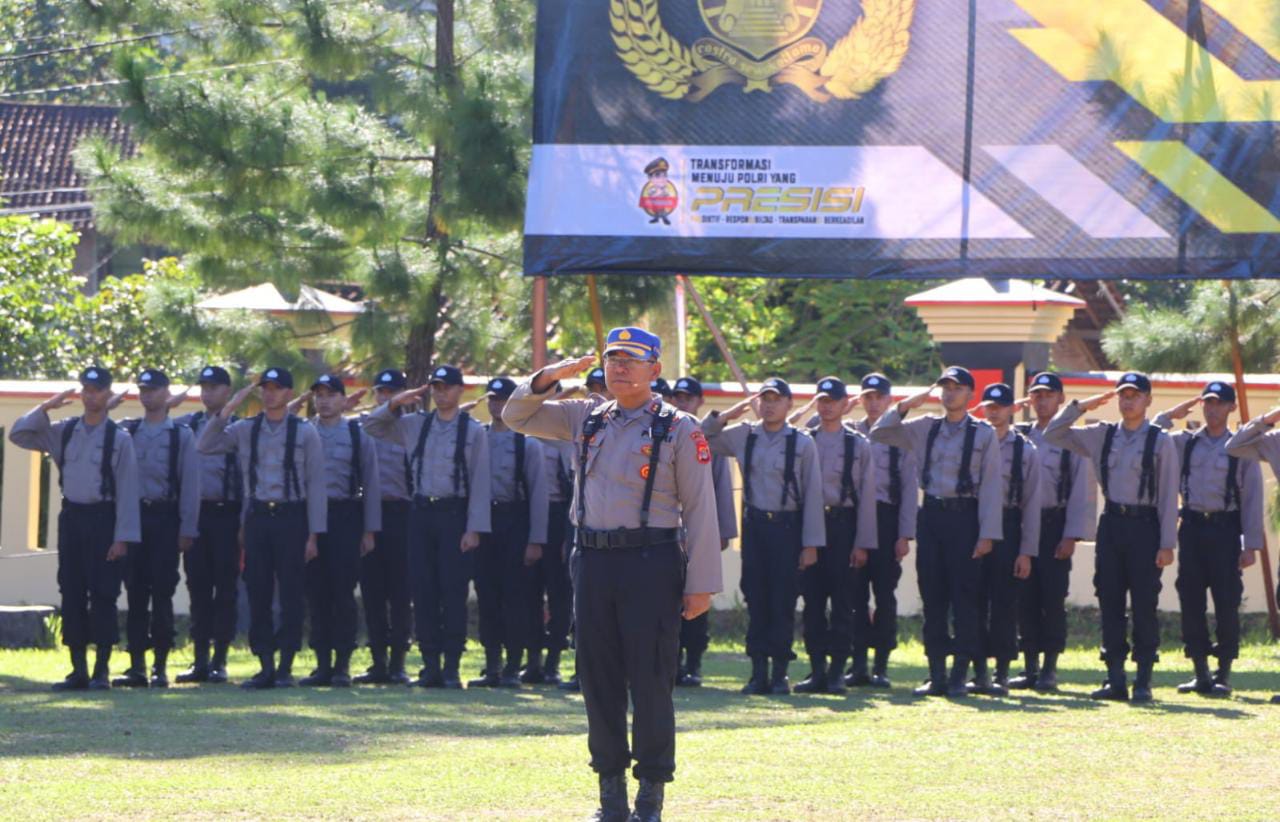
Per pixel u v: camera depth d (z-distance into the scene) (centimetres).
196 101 2431
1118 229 1728
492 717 1554
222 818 1039
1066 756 1333
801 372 4159
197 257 2555
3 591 2564
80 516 1823
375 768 1233
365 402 2616
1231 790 1184
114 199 2466
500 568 1947
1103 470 1797
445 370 1884
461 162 2395
